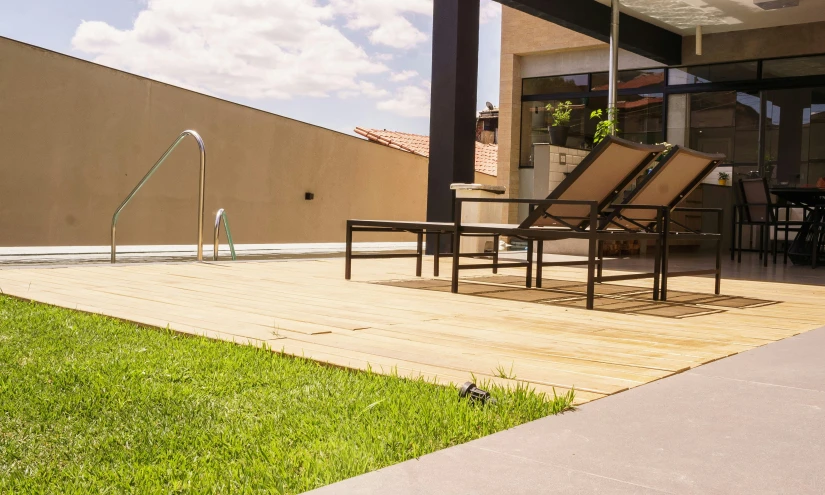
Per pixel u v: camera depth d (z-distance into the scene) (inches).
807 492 51.6
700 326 132.7
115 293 158.1
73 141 377.1
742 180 331.6
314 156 503.5
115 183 395.9
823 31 416.2
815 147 427.5
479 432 64.6
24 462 57.2
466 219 307.9
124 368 85.9
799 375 89.6
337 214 526.3
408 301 161.3
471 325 128.2
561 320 137.2
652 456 58.6
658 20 417.4
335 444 60.4
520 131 530.0
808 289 212.4
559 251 370.9
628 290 200.2
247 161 458.3
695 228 435.8
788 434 65.1
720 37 446.6
